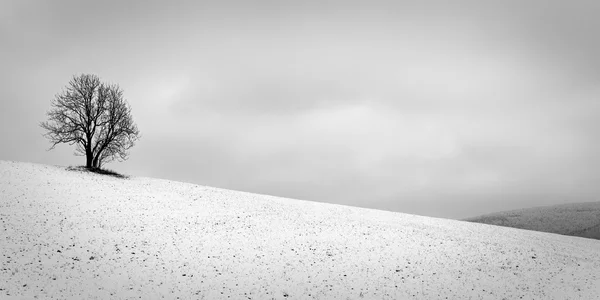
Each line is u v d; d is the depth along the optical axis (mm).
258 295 22516
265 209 43188
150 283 22562
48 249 24906
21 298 18516
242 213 39938
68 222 30172
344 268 27781
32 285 20094
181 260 26406
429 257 31453
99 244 27109
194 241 30266
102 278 22344
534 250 36469
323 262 28594
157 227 32344
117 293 20828
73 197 36406
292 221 38969
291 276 25656
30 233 26859
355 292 24031
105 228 30297
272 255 29078
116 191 41312
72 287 20688
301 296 22906
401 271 28047
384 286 25250
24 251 24000
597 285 27891
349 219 42719
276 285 24094
